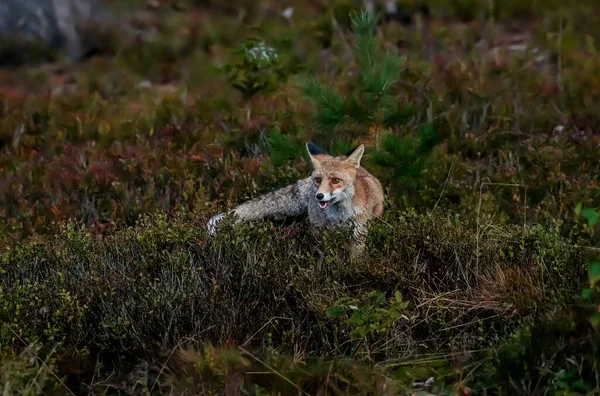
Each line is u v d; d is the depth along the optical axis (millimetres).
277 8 30031
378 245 11438
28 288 10414
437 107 18156
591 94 19078
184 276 10586
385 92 13945
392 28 26062
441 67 21219
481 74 20344
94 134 19016
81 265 11148
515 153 15820
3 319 10156
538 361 8820
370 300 10406
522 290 10297
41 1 28625
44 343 10102
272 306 10445
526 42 24859
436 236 11289
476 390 8906
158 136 18406
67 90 24312
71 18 28875
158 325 10086
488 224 11820
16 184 16078
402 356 9906
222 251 11211
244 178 15125
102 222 14625
